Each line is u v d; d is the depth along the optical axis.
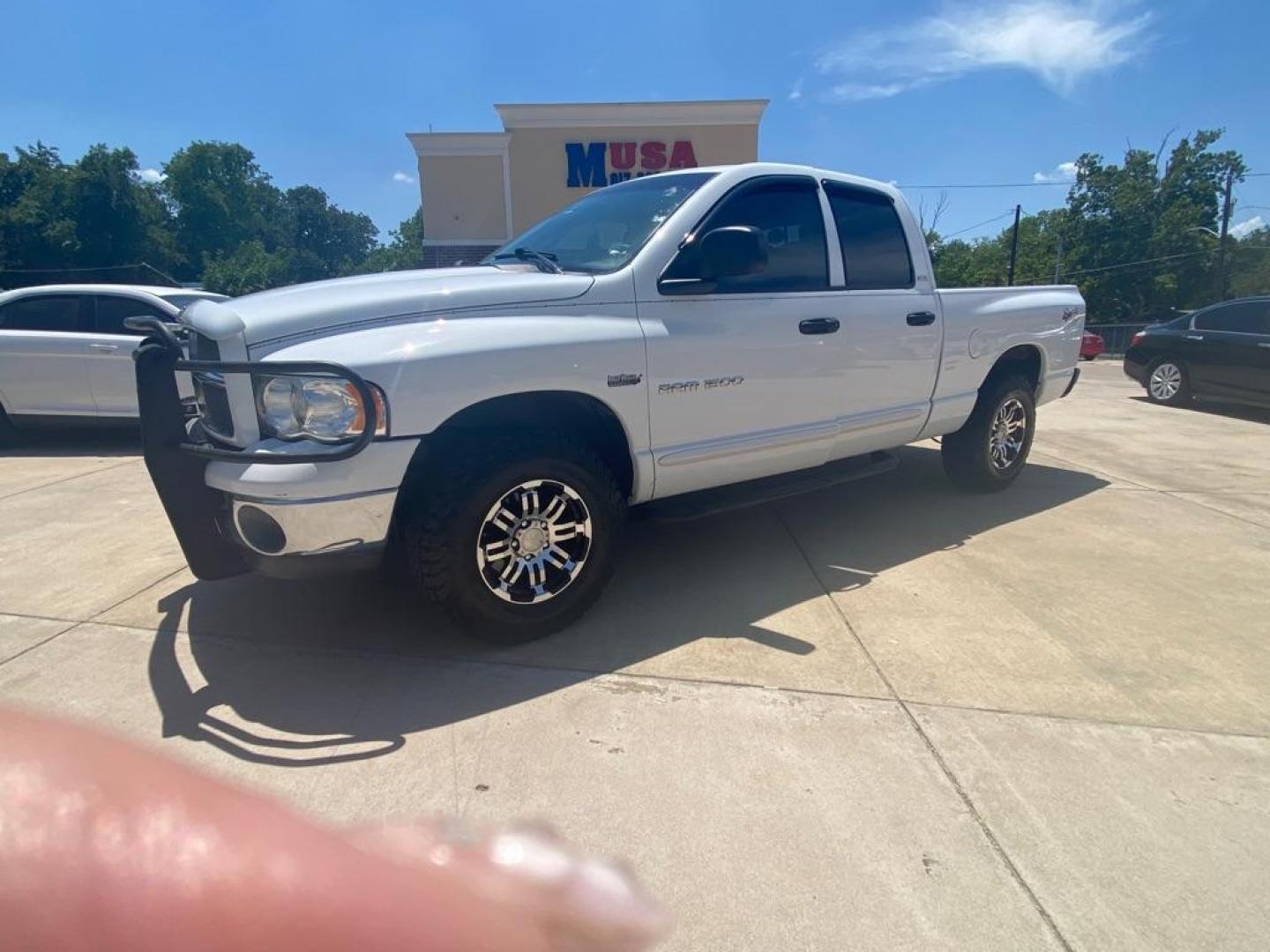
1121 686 2.93
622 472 3.57
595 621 3.48
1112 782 2.37
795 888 1.95
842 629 3.39
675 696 2.83
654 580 3.98
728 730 2.62
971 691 2.88
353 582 3.90
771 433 3.90
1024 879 1.98
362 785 2.32
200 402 3.15
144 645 3.23
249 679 2.96
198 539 2.99
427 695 2.84
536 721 2.67
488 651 3.18
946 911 1.88
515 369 2.95
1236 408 10.55
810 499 5.55
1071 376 5.81
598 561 3.34
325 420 2.64
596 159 20.55
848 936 1.81
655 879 1.96
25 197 56.56
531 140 20.52
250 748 2.50
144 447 2.87
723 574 4.07
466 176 20.72
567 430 3.47
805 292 4.01
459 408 2.83
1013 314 5.19
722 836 2.12
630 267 3.39
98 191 57.50
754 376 3.76
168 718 2.69
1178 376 10.68
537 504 3.15
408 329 2.85
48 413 7.41
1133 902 1.91
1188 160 50.56
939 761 2.46
